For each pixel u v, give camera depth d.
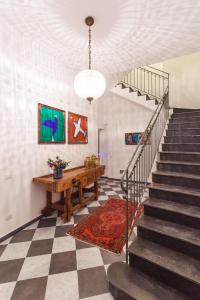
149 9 2.53
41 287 1.87
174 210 2.28
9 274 2.05
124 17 2.68
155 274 1.83
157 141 4.47
